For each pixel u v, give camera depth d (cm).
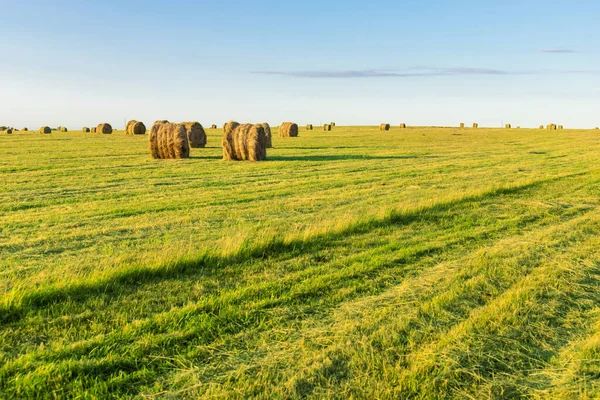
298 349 427
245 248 718
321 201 1240
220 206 1168
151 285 592
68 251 754
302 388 368
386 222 964
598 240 799
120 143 3844
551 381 381
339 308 524
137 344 433
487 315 489
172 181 1619
